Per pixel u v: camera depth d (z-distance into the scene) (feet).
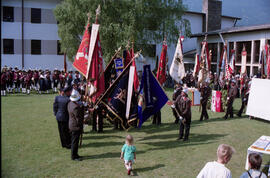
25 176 18.11
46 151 23.44
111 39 73.67
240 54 79.82
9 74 63.05
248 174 11.89
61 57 94.02
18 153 22.71
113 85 26.73
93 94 27.94
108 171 19.39
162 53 37.27
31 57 90.53
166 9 87.51
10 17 87.20
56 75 68.28
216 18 110.01
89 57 27.25
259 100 37.35
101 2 73.87
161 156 22.79
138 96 27.73
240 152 23.99
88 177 18.30
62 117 23.84
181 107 27.40
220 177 11.14
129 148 19.01
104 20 74.38
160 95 27.55
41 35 90.94
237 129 32.71
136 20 77.41
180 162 21.43
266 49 55.98
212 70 90.12
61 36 79.46
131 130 31.86
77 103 21.34
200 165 20.80
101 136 28.86
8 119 35.60
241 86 59.67
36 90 70.59
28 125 32.50
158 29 88.38
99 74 28.50
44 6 90.43
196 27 112.98
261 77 55.31
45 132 29.53
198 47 94.63
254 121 37.58
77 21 77.05
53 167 19.92
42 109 42.98
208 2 107.86
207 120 38.06
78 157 21.76
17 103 48.70
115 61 31.78
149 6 83.97
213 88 63.05
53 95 61.67
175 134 30.14
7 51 87.76
